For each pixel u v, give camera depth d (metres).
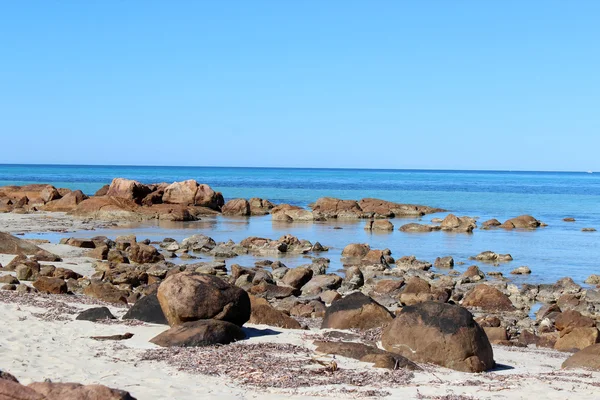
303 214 67.38
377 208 72.81
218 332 14.20
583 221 69.12
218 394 10.43
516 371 13.61
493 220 63.16
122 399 7.01
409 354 13.63
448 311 13.95
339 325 16.95
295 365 12.50
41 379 10.76
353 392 10.84
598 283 33.31
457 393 10.99
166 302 14.84
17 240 34.00
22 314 16.58
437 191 126.38
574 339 17.38
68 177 171.88
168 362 12.43
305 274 30.66
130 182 66.06
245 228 57.47
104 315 16.39
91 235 48.25
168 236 49.50
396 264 38.47
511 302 27.55
